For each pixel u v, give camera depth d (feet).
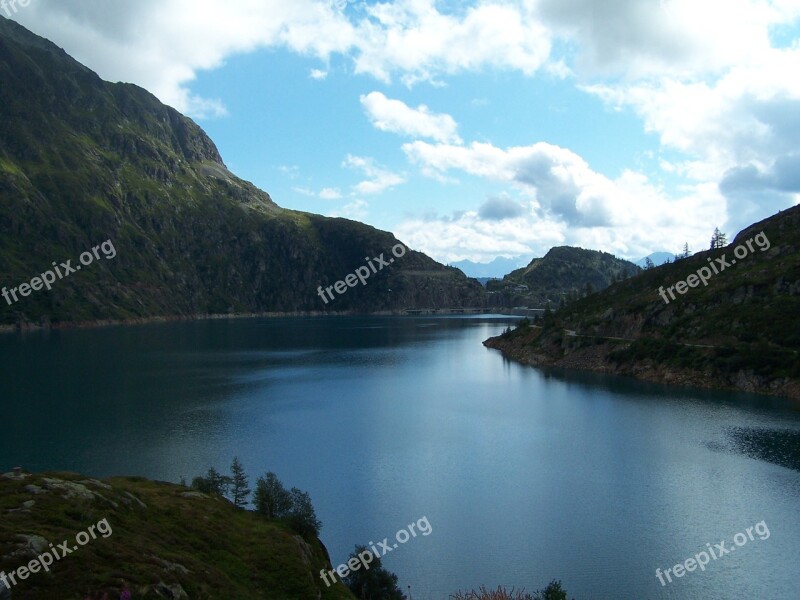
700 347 642.22
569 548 249.34
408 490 319.06
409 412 524.11
